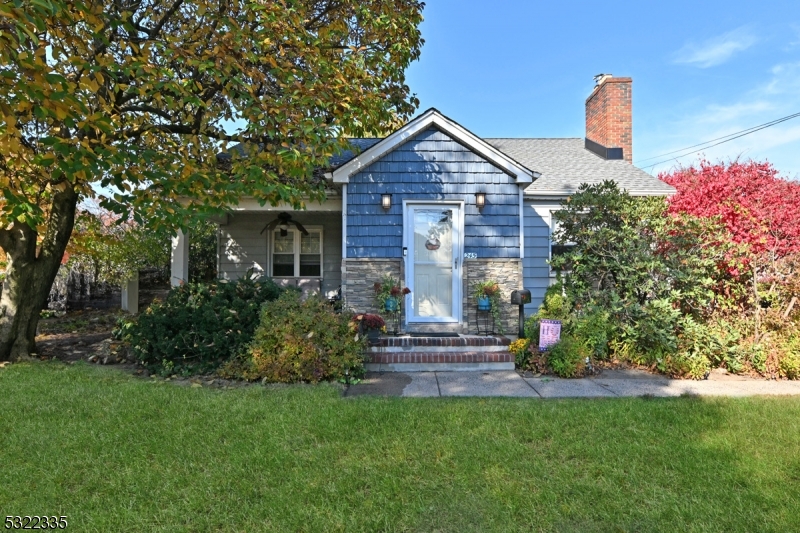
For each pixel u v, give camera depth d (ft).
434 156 26.37
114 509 9.07
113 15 18.88
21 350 22.85
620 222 24.98
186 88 19.58
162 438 12.31
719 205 26.40
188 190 19.66
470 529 8.55
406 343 23.13
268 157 21.53
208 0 20.66
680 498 9.54
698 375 20.65
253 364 19.43
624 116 39.04
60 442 11.98
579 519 8.87
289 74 20.76
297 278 35.88
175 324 21.39
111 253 33.47
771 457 11.35
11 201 16.51
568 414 14.48
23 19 12.41
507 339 23.59
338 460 11.22
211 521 8.70
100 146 17.52
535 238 31.94
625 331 23.03
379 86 27.58
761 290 22.88
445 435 12.73
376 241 26.12
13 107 14.32
